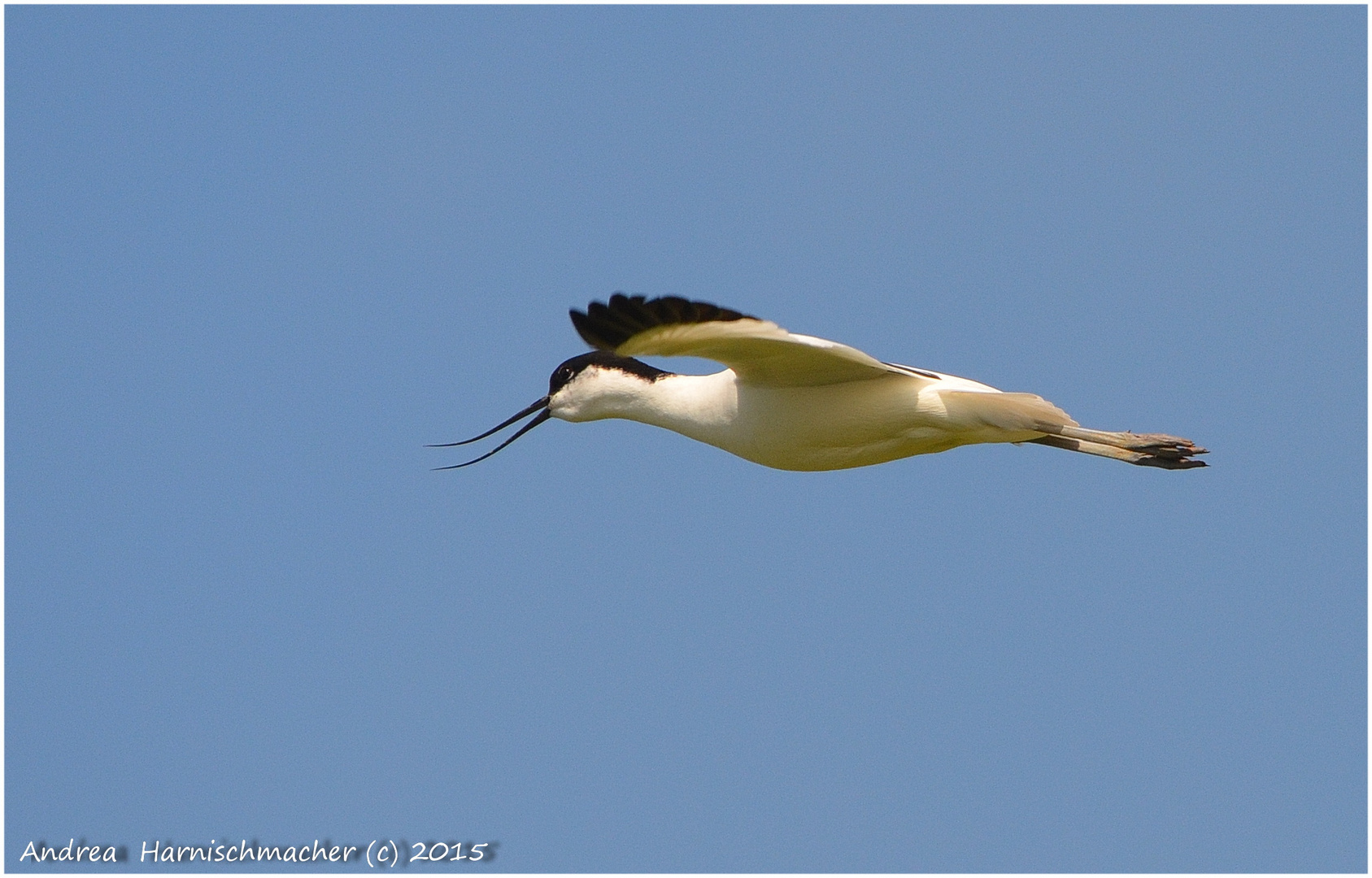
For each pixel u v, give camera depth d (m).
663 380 13.36
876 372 11.79
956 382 12.09
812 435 12.24
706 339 10.16
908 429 12.09
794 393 12.20
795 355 11.35
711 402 12.80
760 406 12.36
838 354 10.68
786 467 12.71
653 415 13.34
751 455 12.69
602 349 10.18
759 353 11.30
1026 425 11.71
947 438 12.17
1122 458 13.44
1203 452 13.09
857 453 12.38
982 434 12.04
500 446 14.94
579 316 9.98
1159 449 13.08
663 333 10.09
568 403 14.02
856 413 12.05
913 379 12.02
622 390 13.56
